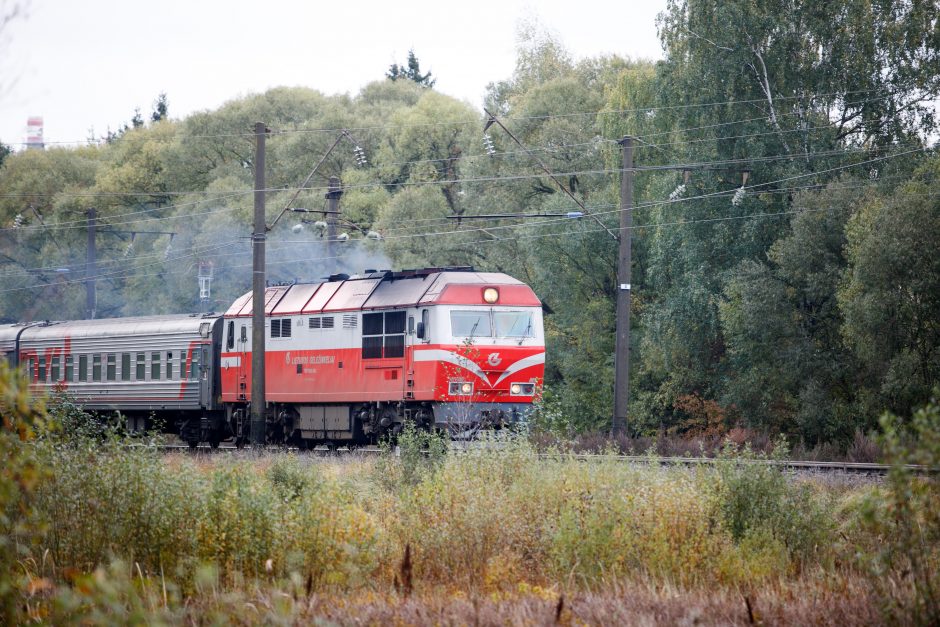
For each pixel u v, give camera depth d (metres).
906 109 55.94
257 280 47.72
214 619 13.26
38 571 16.62
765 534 19.31
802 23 56.59
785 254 51.16
